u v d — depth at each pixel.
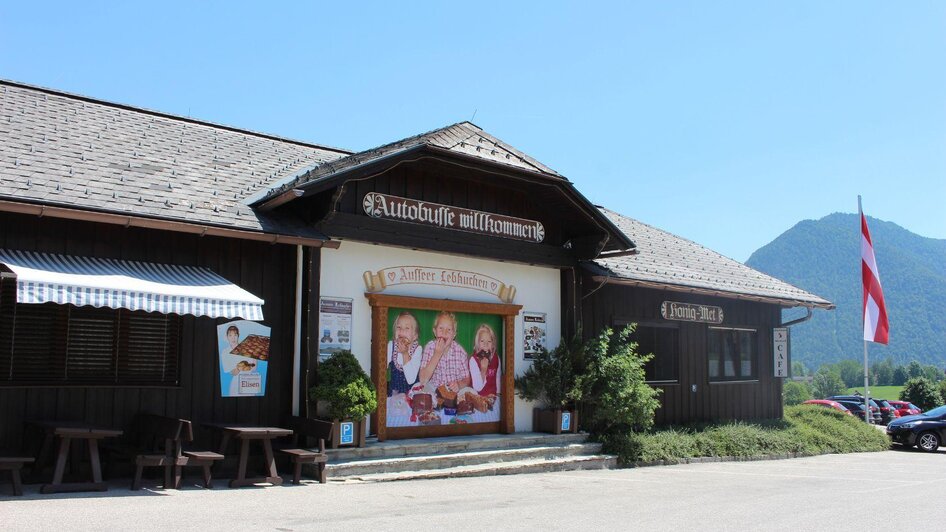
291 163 14.77
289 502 9.31
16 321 9.90
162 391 10.82
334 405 11.59
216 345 11.34
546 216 15.62
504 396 14.99
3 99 12.80
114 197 10.27
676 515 9.47
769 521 9.25
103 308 10.55
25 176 9.94
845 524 9.22
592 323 17.00
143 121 14.36
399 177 13.24
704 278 19.44
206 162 13.20
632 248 15.55
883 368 144.62
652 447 15.91
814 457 19.61
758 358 21.50
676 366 19.02
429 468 12.54
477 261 14.70
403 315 13.66
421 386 13.81
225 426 10.66
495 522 8.60
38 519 7.47
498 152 14.45
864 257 24.30
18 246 9.80
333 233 12.12
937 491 12.67
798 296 21.70
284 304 12.03
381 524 8.17
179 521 7.73
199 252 11.23
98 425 10.30
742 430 18.61
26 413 9.80
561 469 14.09
